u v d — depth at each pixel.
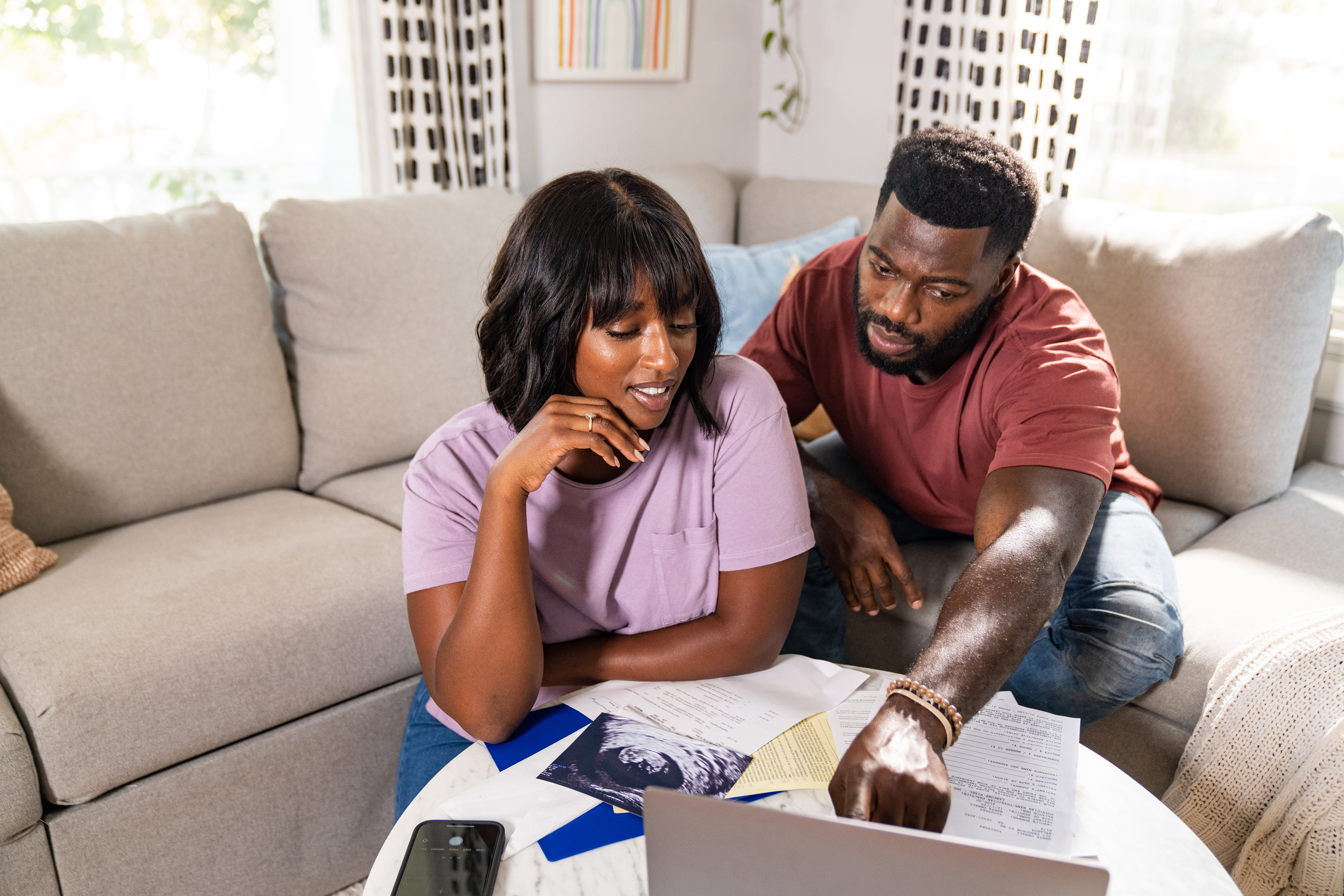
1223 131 2.17
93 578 1.50
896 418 1.48
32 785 1.19
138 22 2.52
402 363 2.00
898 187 1.21
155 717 1.28
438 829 0.83
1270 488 1.73
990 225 1.18
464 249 2.09
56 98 2.45
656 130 2.98
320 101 2.82
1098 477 1.17
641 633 1.14
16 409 1.58
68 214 2.54
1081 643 1.33
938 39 2.34
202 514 1.78
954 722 0.84
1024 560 1.02
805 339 1.56
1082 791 0.88
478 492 1.07
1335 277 1.66
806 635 1.53
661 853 0.66
